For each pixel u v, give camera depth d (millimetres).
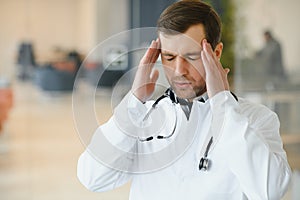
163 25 1016
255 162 1062
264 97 4480
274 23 4492
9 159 4941
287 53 4457
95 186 1200
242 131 1069
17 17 6004
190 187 1121
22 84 6117
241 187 1104
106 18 6477
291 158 3760
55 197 3889
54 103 6258
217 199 1109
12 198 3871
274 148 1138
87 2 6344
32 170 4605
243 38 4594
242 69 4594
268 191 1068
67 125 6141
